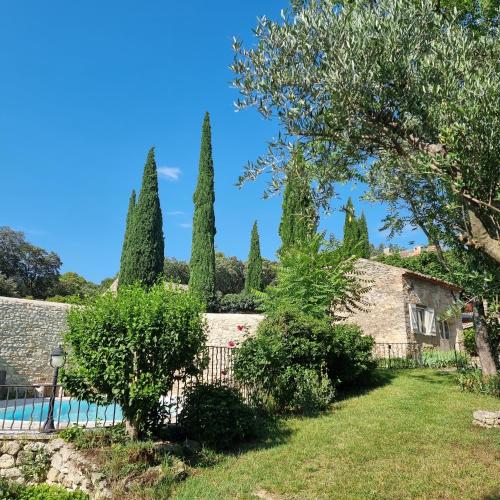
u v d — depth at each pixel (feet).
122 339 23.47
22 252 139.54
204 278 90.17
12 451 23.90
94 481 20.84
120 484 20.44
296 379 35.04
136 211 88.58
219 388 28.25
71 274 166.50
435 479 20.26
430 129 16.85
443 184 19.36
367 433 27.71
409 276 67.67
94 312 24.29
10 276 134.00
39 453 23.93
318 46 17.44
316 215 21.18
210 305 89.76
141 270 85.35
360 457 23.65
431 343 69.46
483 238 15.08
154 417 26.11
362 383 43.34
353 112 16.92
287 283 47.83
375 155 19.24
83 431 24.79
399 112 17.10
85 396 24.98
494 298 22.38
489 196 15.05
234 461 24.06
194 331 25.46
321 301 46.60
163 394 24.68
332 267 48.24
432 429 28.14
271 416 32.24
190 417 26.58
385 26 16.70
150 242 86.84
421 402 35.47
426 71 16.69
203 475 22.16
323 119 17.89
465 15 26.63
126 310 23.86
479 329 42.42
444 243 30.50
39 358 58.54
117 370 23.15
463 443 25.25
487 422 28.35
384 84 17.03
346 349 40.98
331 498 18.94
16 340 56.75
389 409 33.45
